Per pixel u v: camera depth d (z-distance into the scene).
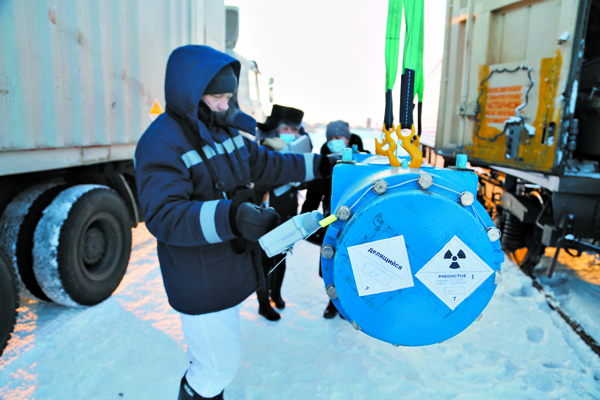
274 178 1.82
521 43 3.14
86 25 2.52
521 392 1.99
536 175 3.24
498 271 0.98
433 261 0.94
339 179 1.12
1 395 1.94
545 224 3.19
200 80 1.30
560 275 3.50
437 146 4.32
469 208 0.98
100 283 2.84
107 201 2.89
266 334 2.56
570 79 2.73
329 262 1.01
